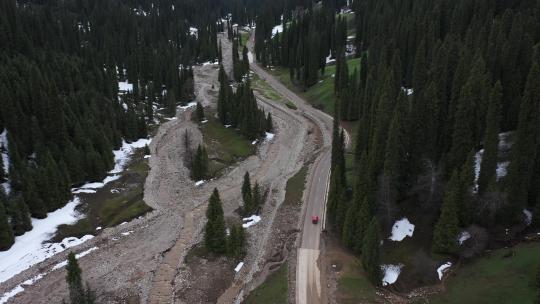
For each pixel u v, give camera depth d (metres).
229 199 85.50
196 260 66.75
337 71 130.00
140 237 72.56
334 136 75.44
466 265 56.22
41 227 71.12
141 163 97.06
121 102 127.00
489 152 57.81
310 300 56.00
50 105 84.56
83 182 85.00
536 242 55.22
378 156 65.06
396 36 115.12
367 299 54.69
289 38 179.25
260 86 161.38
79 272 54.84
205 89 159.00
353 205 62.56
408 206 66.44
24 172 74.00
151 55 158.38
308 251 65.94
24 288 59.72
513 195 56.69
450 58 75.81
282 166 99.94
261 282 61.66
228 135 116.44
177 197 85.94
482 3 103.12
